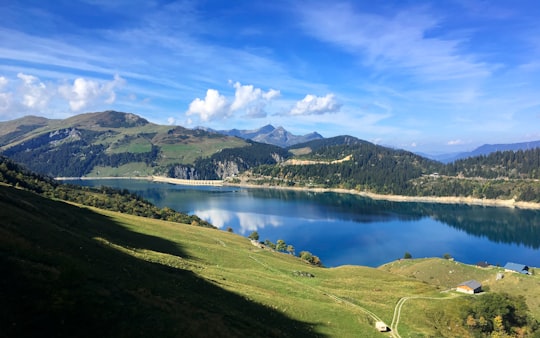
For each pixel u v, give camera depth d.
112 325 26.78
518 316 79.25
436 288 109.31
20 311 23.56
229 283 65.50
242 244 146.00
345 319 62.50
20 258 30.70
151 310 32.19
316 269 122.12
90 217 97.06
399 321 70.06
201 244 111.56
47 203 85.81
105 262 43.56
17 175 158.50
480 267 167.38
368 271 127.56
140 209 192.38
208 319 36.66
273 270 100.75
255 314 49.88
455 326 74.25
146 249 76.69
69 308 26.36
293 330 49.41
